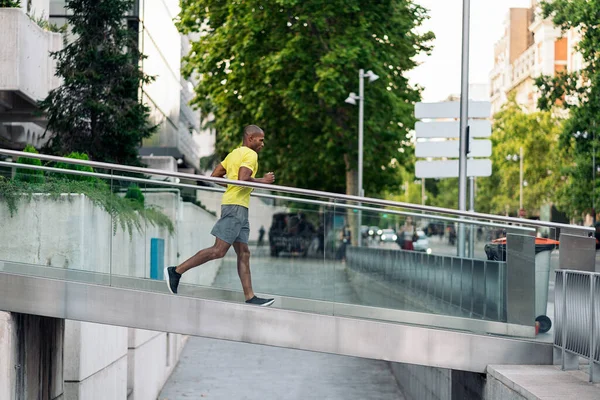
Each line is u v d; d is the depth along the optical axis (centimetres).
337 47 4328
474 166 2297
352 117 4719
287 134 4759
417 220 1261
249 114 4659
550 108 5875
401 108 4738
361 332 1247
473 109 2288
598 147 5819
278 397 2177
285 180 4988
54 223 1240
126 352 1878
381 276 1256
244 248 1246
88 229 1241
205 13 4638
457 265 1264
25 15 2672
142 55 3331
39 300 1226
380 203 1253
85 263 1241
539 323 1259
